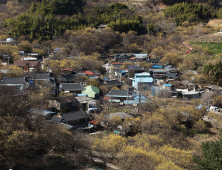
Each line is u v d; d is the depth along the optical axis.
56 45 75.31
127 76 52.72
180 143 24.39
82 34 81.56
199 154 21.61
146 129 26.95
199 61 57.22
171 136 25.36
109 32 86.56
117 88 42.72
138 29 96.44
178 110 30.58
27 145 17.19
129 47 81.00
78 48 73.88
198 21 97.12
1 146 15.56
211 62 54.78
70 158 18.48
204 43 68.50
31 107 23.86
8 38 70.94
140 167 17.72
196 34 80.75
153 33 93.75
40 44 74.88
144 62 59.66
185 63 57.78
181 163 20.08
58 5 101.38
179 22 96.94
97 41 80.69
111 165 18.84
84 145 20.06
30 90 30.84
